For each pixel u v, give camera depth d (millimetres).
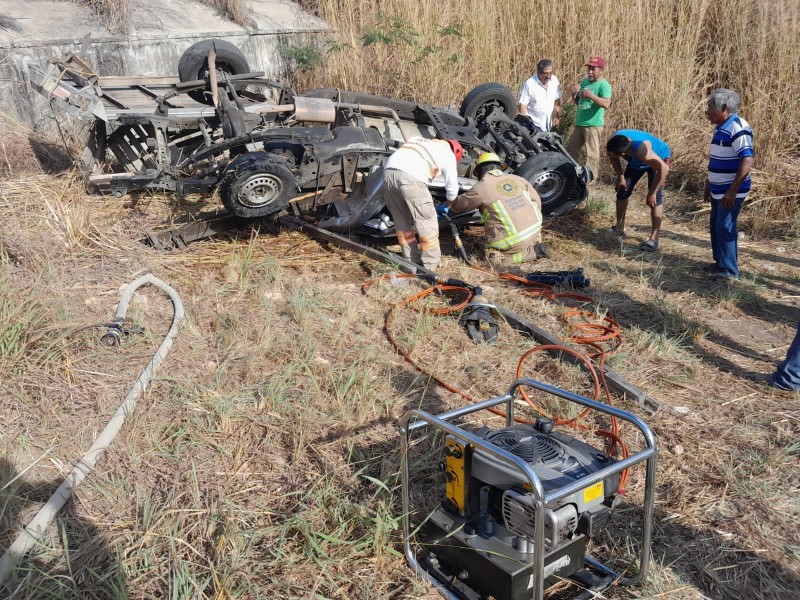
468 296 5492
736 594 2879
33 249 5598
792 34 9500
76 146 8055
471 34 11102
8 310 4352
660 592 2840
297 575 2869
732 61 10250
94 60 9430
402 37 10484
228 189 5590
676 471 3635
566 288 6016
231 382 4219
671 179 9375
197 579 2822
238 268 5727
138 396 3955
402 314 5301
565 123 10078
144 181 6746
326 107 7070
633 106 10289
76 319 4664
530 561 2580
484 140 7961
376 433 3824
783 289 6250
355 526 3123
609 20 10586
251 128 6566
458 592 2764
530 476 2312
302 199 6363
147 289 5367
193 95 7609
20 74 8703
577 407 4129
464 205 6492
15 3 9555
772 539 3180
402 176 5773
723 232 6168
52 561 2873
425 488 3412
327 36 11445
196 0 11258
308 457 3615
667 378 4578
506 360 4727
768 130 8945
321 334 4887
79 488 3273
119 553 2848
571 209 7934
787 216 8055
